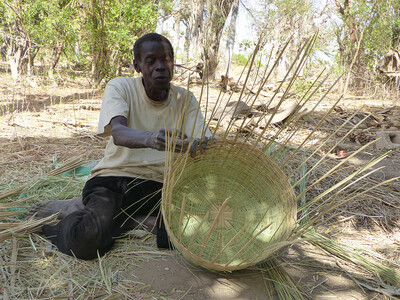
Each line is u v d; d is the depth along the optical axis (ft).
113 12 29.01
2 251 7.16
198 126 8.16
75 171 11.21
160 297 6.13
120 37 28.73
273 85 33.04
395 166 12.88
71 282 6.39
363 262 7.25
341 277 6.91
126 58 31.78
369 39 31.27
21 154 13.03
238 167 7.89
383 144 14.97
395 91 30.50
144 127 8.02
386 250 7.90
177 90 8.14
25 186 9.37
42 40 33.53
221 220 7.52
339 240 8.26
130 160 7.83
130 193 7.73
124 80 7.91
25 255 7.11
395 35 32.42
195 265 7.01
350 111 22.35
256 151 7.54
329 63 33.17
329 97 29.48
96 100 26.27
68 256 7.14
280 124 17.21
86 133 16.24
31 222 7.80
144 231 7.97
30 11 32.81
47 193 9.63
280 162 12.05
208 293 6.28
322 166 12.19
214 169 7.98
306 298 6.27
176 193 7.64
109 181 7.70
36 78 36.68
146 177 7.94
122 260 7.13
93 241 6.97
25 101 25.29
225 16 25.31
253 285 6.55
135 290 6.21
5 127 16.66
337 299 6.27
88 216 7.07
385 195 10.42
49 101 25.70
